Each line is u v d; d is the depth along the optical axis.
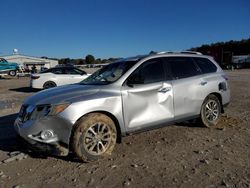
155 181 3.99
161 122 5.52
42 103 4.70
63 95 4.83
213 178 4.04
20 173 4.38
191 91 6.04
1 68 36.94
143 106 5.27
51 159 4.89
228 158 4.77
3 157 5.08
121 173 4.28
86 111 4.61
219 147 5.32
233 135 6.07
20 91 17.75
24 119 4.84
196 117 6.30
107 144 4.89
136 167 4.48
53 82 15.84
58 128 4.52
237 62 50.34
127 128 5.09
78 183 4.00
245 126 6.80
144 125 5.28
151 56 5.71
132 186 3.88
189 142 5.64
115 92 4.99
